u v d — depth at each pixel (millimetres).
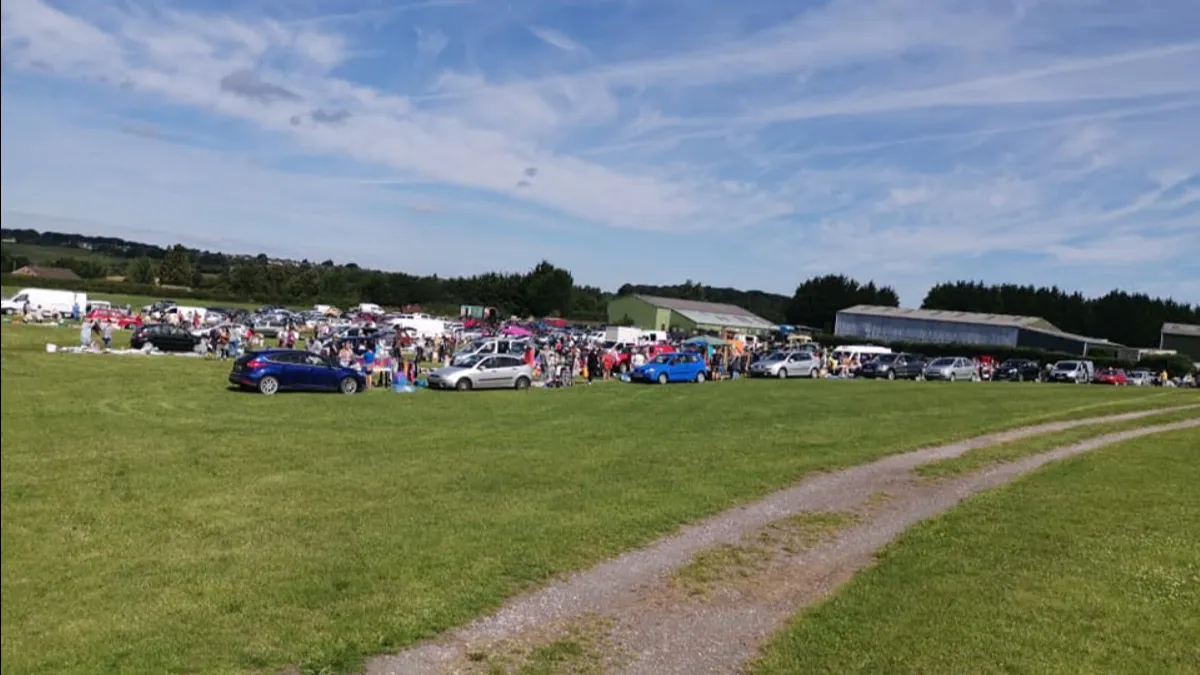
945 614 8164
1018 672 6773
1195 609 8297
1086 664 6922
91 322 52531
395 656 7246
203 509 12359
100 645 7281
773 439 20250
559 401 29859
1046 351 83000
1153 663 6957
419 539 10797
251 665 6934
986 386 43250
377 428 21297
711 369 45625
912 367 54438
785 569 10180
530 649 7484
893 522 12609
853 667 6980
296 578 9195
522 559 10000
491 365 35312
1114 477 16328
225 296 111062
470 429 21531
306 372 30281
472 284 142875
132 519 11719
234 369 29812
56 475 14352
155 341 46500
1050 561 10039
